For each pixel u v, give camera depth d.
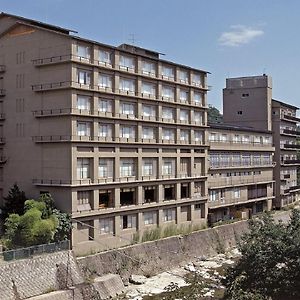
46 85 58.06
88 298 48.03
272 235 35.28
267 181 98.38
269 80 106.56
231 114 109.00
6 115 61.94
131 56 64.88
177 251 64.50
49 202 55.00
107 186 60.03
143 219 65.81
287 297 33.44
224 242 74.06
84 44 58.00
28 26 59.88
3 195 62.09
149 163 67.81
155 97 69.12
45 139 58.16
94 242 57.59
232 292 32.78
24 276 44.56
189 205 74.81
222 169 83.62
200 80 79.00
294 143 118.12
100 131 60.00
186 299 31.22
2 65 62.28
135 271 57.00
